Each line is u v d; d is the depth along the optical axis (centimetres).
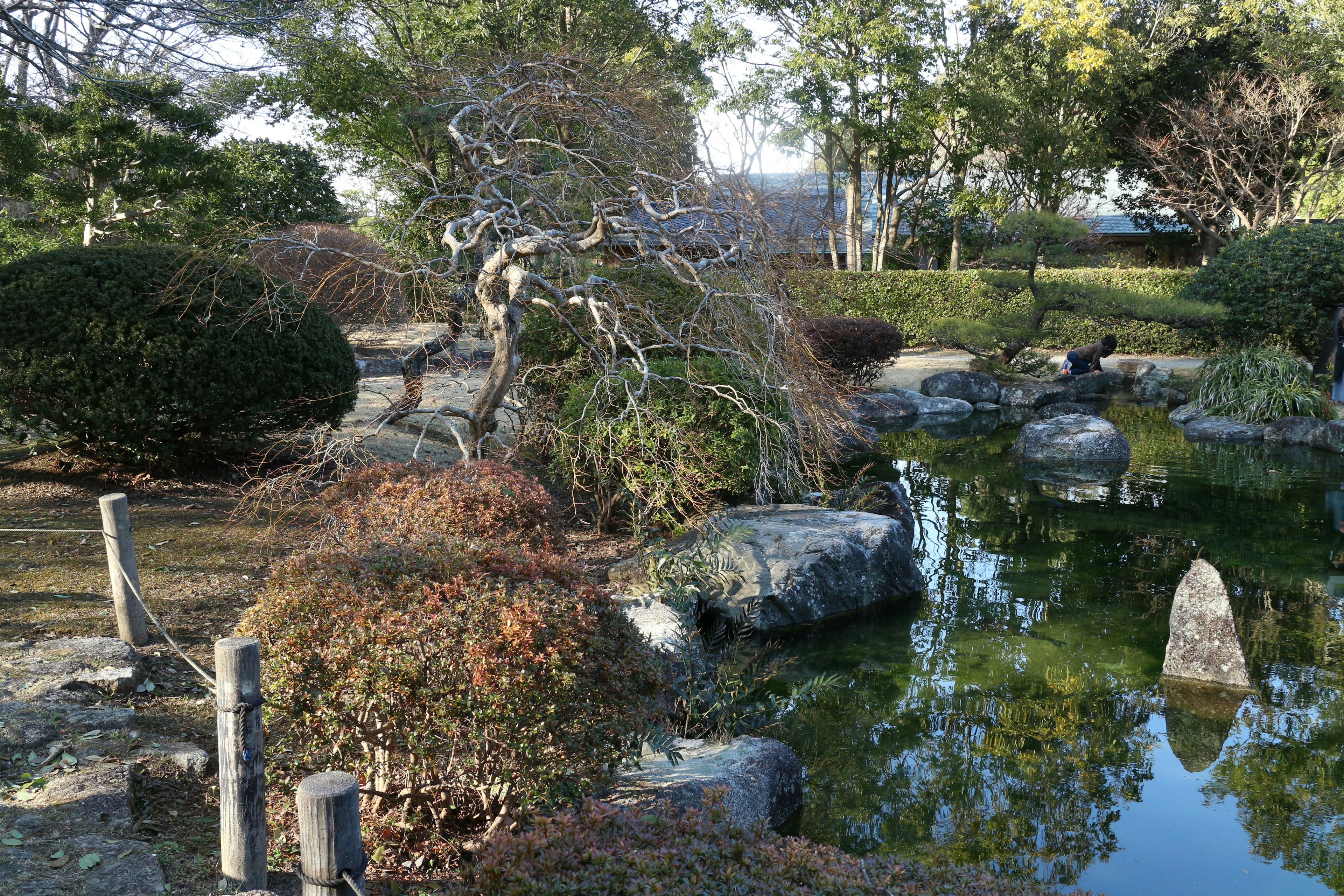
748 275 684
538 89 782
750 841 275
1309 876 390
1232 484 1112
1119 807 445
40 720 388
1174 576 780
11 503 745
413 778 356
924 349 2342
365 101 1522
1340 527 927
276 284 826
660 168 784
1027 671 600
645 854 254
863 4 2261
